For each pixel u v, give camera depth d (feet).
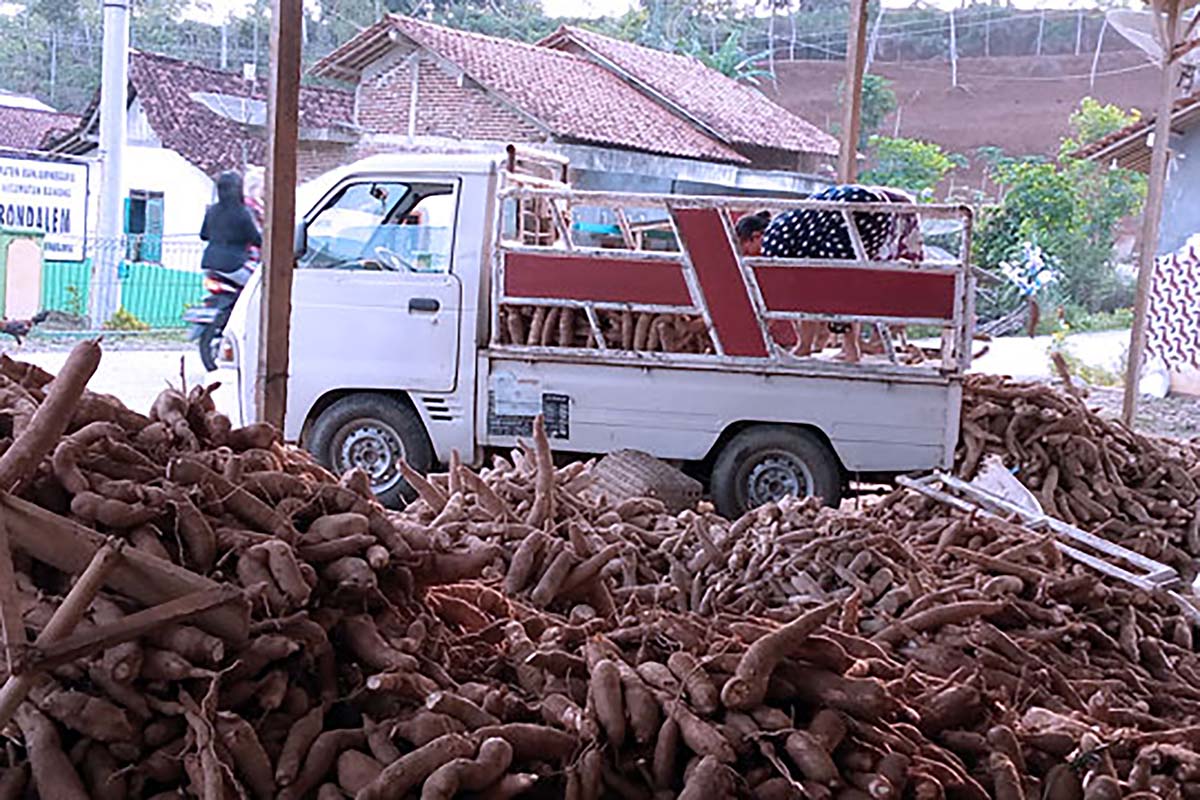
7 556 7.68
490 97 72.08
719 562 15.83
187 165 84.28
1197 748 11.51
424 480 15.61
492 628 10.96
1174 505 24.00
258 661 8.36
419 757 8.25
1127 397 34.65
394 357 25.58
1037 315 37.47
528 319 25.25
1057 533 18.11
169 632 7.97
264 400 18.97
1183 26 37.37
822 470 24.47
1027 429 24.26
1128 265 94.99
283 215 18.70
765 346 24.29
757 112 87.20
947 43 139.54
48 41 120.67
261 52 127.44
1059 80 134.31
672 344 24.75
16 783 7.62
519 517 15.16
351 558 9.37
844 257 24.52
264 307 18.86
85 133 88.02
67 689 7.81
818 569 15.29
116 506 8.47
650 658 10.20
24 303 56.49
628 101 78.95
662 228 31.58
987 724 10.72
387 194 25.94
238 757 7.98
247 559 8.75
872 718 9.49
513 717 9.35
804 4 142.92
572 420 25.14
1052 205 87.66
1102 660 14.66
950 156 118.32
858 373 24.06
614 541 15.62
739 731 9.03
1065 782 10.32
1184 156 56.65
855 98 33.30
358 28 111.55
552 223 28.27
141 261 71.10
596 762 8.73
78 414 9.52
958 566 16.42
